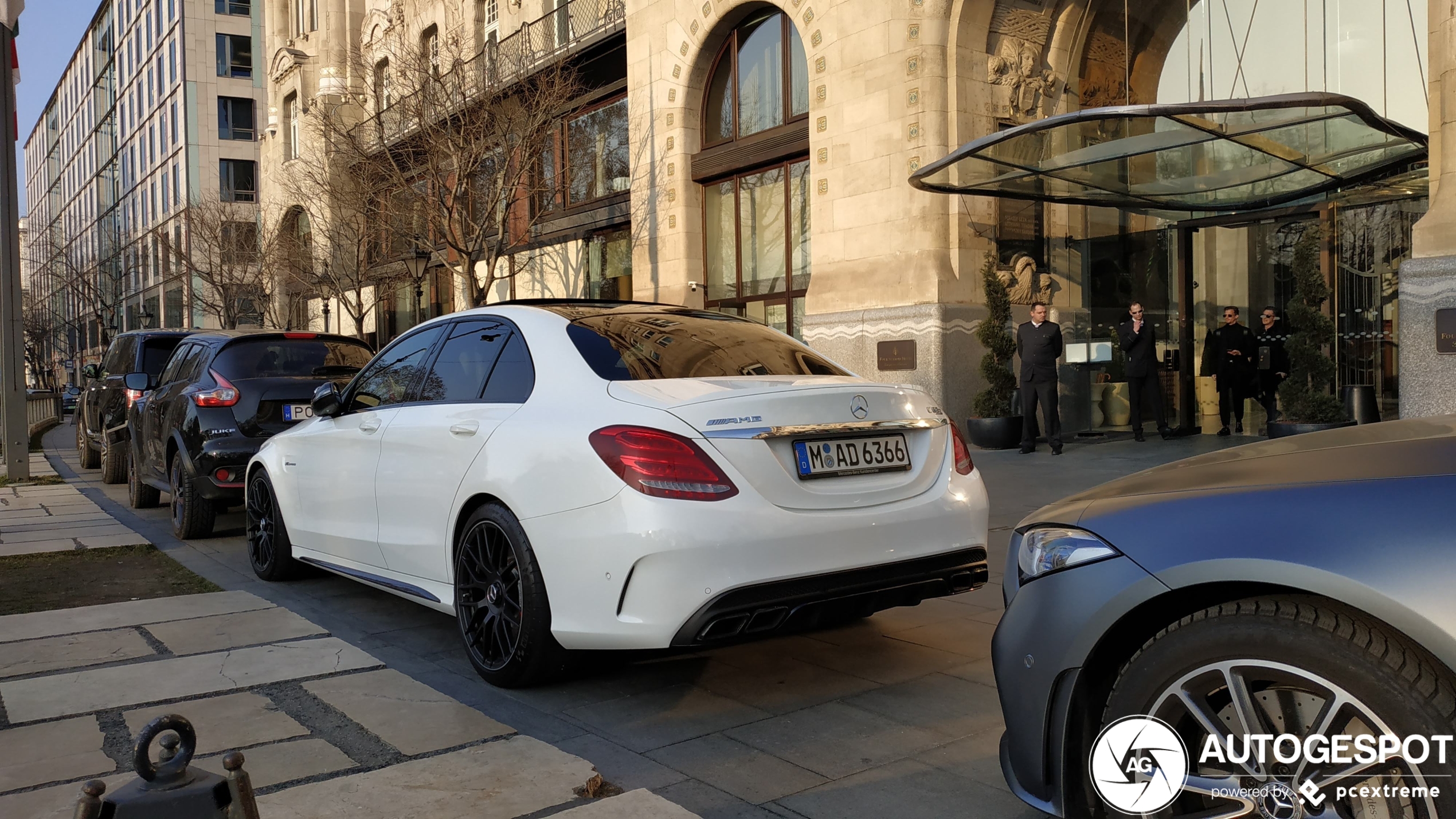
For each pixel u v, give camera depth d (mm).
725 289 16859
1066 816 2273
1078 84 13805
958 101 12695
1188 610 2184
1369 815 1873
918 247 12891
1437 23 8570
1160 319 13906
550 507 3520
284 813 2629
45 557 6746
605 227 19469
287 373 7750
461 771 2910
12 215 11836
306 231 32406
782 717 3500
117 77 72250
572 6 19984
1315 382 10375
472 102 17281
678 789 2908
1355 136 9828
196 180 53875
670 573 3215
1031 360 11805
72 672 3955
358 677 3883
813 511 3416
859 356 13508
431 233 18203
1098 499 2391
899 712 3514
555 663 3711
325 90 28484
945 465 3834
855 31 13570
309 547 5434
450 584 4125
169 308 54969
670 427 3342
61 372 82625
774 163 15695
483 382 4246
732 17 16000
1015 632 2391
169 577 6070
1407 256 11289
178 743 1617
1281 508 2014
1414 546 1825
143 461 9070
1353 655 1855
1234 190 12367
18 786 2842
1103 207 13625
